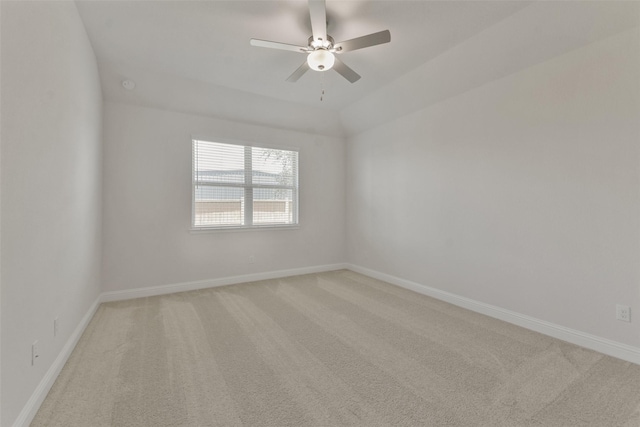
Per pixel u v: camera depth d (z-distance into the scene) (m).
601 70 2.13
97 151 3.00
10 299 1.27
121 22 2.36
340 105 4.26
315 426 1.42
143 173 3.50
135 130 3.46
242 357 2.08
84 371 1.88
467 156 3.11
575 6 2.05
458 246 3.21
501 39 2.48
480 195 2.99
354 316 2.88
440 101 3.40
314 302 3.31
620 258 2.07
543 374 1.87
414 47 2.75
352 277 4.50
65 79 1.97
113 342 2.29
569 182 2.32
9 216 1.27
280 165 4.54
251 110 4.02
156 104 3.53
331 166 4.99
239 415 1.50
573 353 2.14
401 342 2.32
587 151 2.22
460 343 2.31
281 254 4.52
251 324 2.68
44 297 1.65
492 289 2.88
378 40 2.18
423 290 3.64
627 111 2.02
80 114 2.35
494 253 2.86
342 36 2.58
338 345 2.27
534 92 2.53
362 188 4.72
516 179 2.68
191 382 1.78
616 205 2.09
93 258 2.88
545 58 2.43
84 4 2.15
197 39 2.60
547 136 2.45
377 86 3.61
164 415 1.49
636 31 1.97
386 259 4.24
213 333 2.48
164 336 2.41
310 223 4.79
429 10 2.23
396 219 4.07
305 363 2.01
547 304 2.47
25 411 1.39
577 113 2.27
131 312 2.96
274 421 1.46
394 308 3.12
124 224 3.40
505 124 2.76
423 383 1.78
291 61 2.99
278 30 2.46
